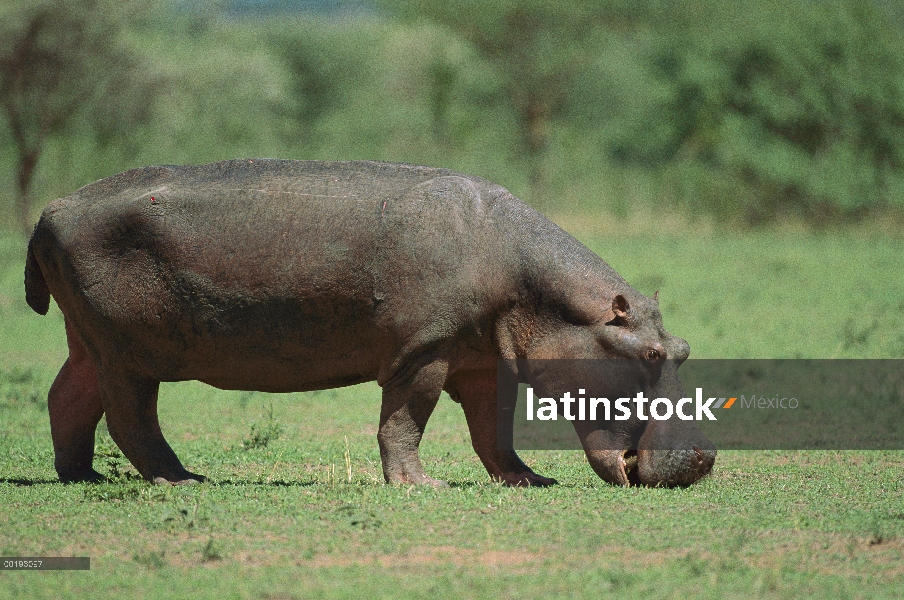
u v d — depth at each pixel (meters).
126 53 138.50
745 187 153.25
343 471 39.03
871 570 25.58
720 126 156.00
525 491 33.00
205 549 26.25
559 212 166.88
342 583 24.28
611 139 177.88
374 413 53.25
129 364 35.22
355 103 183.38
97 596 23.67
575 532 28.14
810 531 29.03
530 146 180.38
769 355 63.38
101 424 47.38
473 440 36.25
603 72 177.38
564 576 24.59
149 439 35.84
